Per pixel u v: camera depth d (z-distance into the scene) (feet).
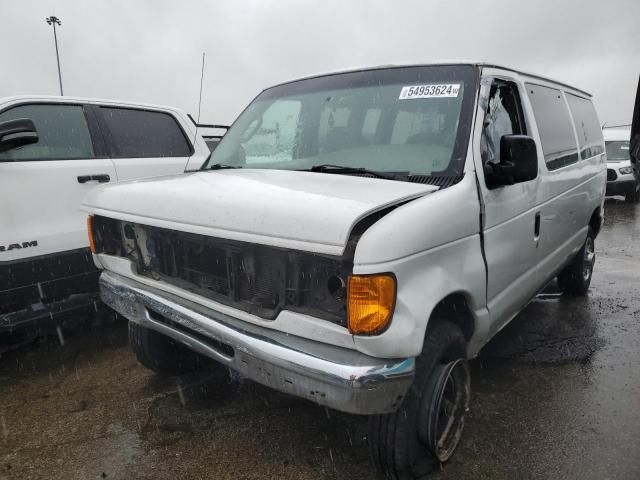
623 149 47.09
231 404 11.15
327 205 6.88
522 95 11.69
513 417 10.58
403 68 10.87
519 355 13.57
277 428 10.22
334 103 11.03
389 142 9.86
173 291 8.82
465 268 8.32
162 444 9.77
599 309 17.24
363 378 6.54
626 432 10.03
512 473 8.84
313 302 7.22
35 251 13.17
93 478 8.86
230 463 9.20
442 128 9.42
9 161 13.09
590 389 11.75
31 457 9.44
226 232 7.45
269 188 8.08
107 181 14.88
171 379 12.34
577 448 9.53
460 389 9.07
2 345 14.40
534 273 11.94
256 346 7.27
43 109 14.32
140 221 8.90
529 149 9.04
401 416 7.68
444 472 8.85
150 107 17.16
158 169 16.34
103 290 10.28
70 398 11.55
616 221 35.96
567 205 13.92
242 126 12.57
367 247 6.48
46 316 13.43
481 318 9.09
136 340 11.38
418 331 6.86
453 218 7.89
